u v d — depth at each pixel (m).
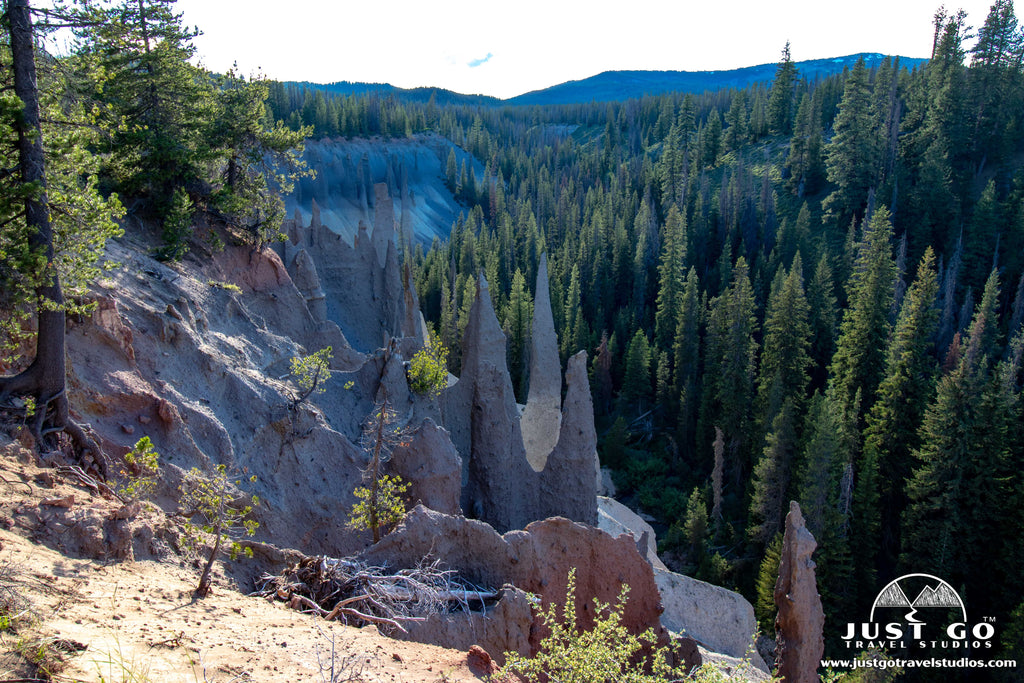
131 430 20.23
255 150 35.66
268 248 36.91
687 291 78.94
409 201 177.88
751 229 113.38
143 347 22.86
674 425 77.44
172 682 8.70
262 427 24.36
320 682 9.77
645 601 21.03
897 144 115.25
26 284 16.97
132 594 11.82
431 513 17.58
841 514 44.19
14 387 16.97
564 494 32.91
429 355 32.06
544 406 39.53
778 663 25.88
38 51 17.11
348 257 50.66
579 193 159.25
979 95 107.25
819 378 75.25
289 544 22.88
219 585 14.50
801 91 174.88
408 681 10.66
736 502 61.69
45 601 10.20
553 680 12.50
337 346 36.28
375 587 15.00
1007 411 47.69
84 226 17.55
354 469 25.31
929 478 44.69
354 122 192.88
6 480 14.25
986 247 83.00
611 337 88.88
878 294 61.47
